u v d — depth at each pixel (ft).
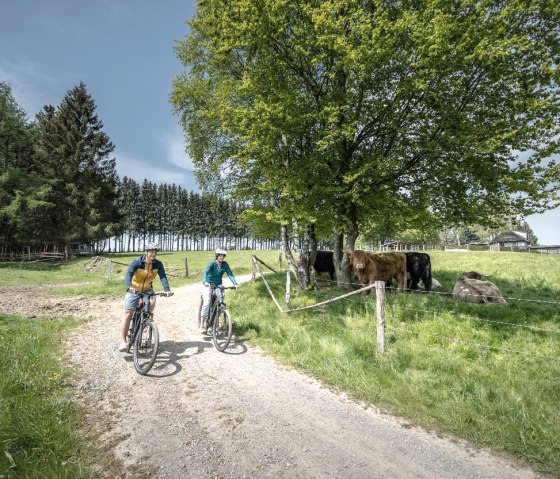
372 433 12.13
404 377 16.05
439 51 24.77
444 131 29.35
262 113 29.19
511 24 27.30
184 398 14.80
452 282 46.39
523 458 10.69
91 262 97.14
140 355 19.75
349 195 31.60
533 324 23.97
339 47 26.68
